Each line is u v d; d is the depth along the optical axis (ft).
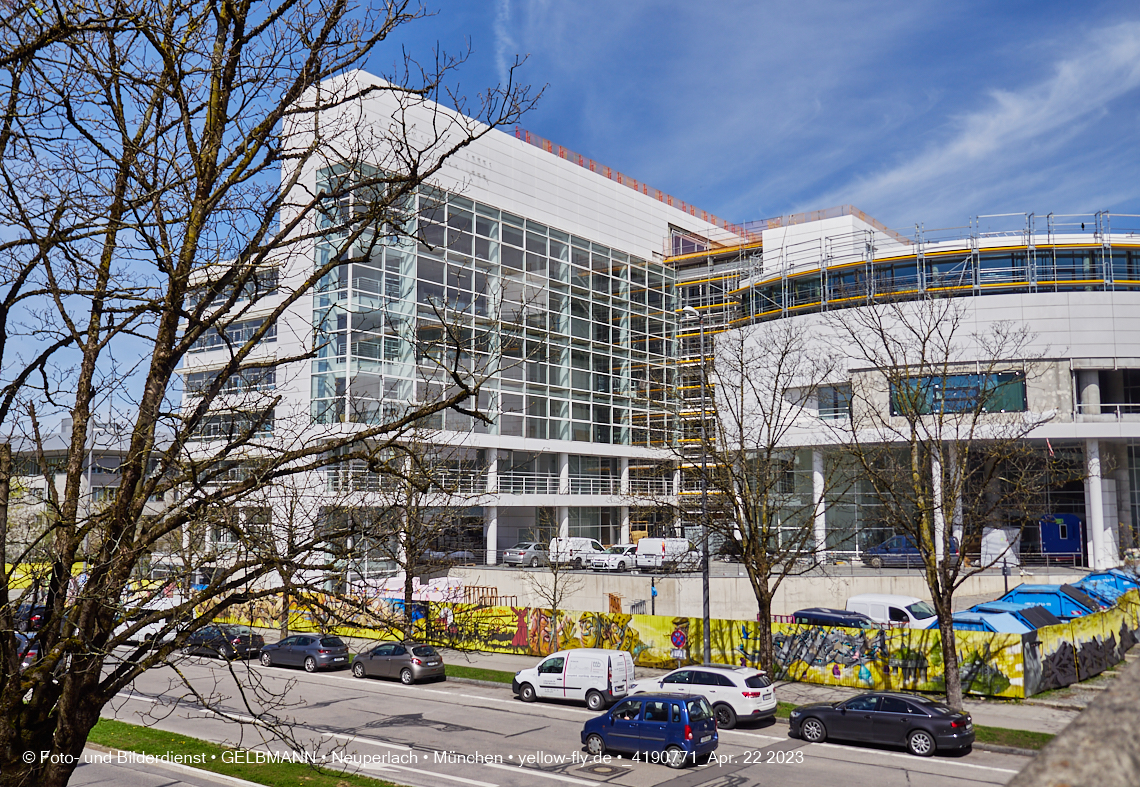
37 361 26.27
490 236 178.81
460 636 114.83
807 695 84.69
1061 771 4.26
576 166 205.46
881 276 173.47
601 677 80.43
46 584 26.81
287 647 106.11
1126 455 166.91
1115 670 93.66
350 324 141.28
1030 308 152.87
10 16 24.00
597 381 204.64
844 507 160.76
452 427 160.04
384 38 27.40
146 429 25.17
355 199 29.63
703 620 94.38
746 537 85.56
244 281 26.37
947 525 76.43
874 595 105.29
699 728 60.59
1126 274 163.53
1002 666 80.53
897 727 63.57
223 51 25.98
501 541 193.98
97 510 30.22
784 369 159.94
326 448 26.96
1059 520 163.12
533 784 55.26
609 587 131.95
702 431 95.09
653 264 227.40
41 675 23.77
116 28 23.68
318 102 27.68
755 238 240.32
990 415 141.28
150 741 64.75
